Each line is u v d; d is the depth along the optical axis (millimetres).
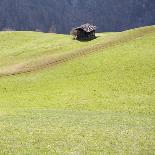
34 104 133750
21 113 106062
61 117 96000
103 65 183000
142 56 187125
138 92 140000
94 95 141000
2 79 186375
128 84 150625
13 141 67875
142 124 87562
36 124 82750
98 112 113062
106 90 146500
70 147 65688
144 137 73312
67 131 76125
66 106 127438
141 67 170125
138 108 118688
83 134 74312
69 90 151625
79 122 87188
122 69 171875
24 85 170000
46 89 158375
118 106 123250
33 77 182500
